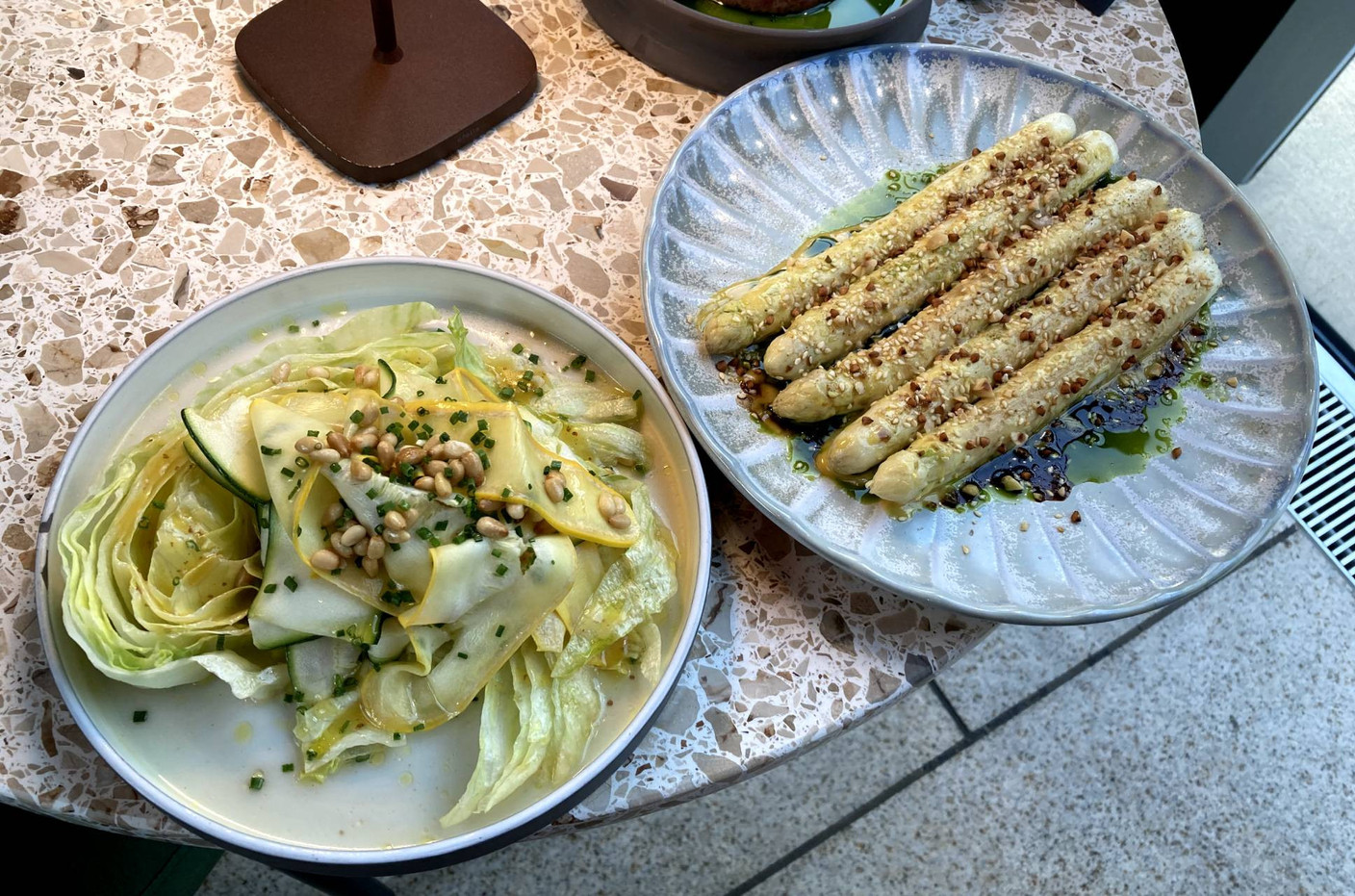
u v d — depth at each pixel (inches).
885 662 15.2
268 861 12.1
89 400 15.7
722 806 27.3
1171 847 27.6
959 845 27.5
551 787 12.8
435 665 12.8
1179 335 18.1
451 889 25.8
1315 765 28.6
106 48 18.8
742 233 18.2
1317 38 25.2
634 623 13.5
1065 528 15.9
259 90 18.2
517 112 19.2
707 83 20.0
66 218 17.0
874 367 16.6
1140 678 29.4
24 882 17.9
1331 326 30.7
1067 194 18.9
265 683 12.9
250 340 15.5
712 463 16.1
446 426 13.1
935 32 21.5
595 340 15.6
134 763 12.5
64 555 12.5
